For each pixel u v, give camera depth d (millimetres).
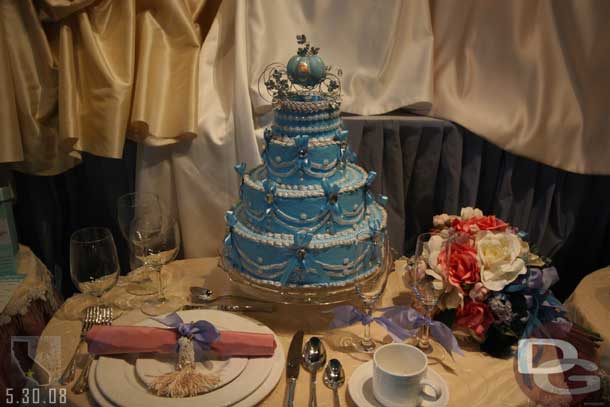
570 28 1620
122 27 1483
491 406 956
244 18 1544
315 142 1128
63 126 1428
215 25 1602
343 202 1133
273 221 1132
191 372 927
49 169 1549
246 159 1526
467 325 1100
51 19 1458
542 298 1112
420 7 1650
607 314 1240
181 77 1528
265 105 1517
